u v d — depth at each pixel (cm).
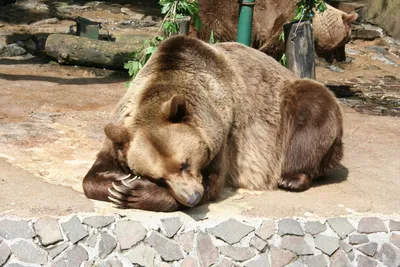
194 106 463
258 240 482
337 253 503
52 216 445
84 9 1532
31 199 459
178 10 726
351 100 1031
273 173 552
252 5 740
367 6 1600
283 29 792
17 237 433
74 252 443
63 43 1022
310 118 545
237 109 512
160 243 461
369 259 512
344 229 507
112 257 451
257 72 557
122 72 1039
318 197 539
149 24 1446
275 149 551
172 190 434
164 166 434
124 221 457
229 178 531
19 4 1504
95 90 895
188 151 437
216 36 858
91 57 1016
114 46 1024
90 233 449
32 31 1284
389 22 1569
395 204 543
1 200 453
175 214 468
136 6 1622
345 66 1318
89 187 478
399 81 1233
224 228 475
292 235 492
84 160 580
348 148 707
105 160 485
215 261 471
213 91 488
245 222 481
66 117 727
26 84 886
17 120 692
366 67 1327
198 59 495
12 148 590
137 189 462
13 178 499
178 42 495
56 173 535
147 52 707
